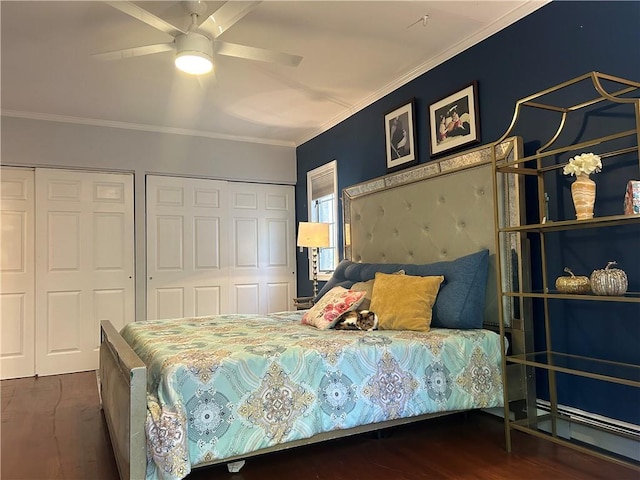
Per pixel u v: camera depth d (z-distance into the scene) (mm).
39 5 2496
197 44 2391
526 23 2678
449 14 2725
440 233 3133
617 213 2195
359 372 2158
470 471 2051
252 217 5344
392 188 3598
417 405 2244
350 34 2936
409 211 3410
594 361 2227
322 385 2072
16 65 3258
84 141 4504
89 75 3451
